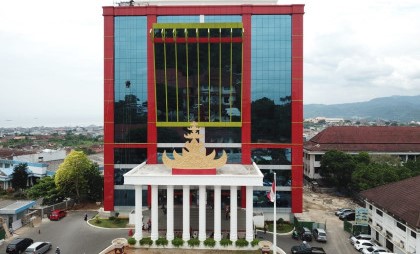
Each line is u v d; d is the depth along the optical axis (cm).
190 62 6122
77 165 7175
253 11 6247
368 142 9519
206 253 4594
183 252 4625
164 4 6606
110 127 6369
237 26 5922
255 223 5800
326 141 9462
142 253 4578
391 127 10056
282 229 5778
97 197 7525
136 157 6362
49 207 6600
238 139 6281
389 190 5294
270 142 6256
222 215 5731
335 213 6738
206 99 6219
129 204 6384
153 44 6047
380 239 5125
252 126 6262
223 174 4912
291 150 6238
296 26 6212
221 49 6062
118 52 6362
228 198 6325
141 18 6338
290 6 6206
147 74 6331
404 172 6781
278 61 6244
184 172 4872
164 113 6272
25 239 4869
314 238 5412
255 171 5275
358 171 7144
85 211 6850
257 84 6250
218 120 6269
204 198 4794
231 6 6253
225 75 6175
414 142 9625
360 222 5619
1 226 5269
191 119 6269
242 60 6122
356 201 7700
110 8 6341
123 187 6388
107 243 5062
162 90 6203
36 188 7456
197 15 6294
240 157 6278
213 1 6550
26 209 5975
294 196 6216
